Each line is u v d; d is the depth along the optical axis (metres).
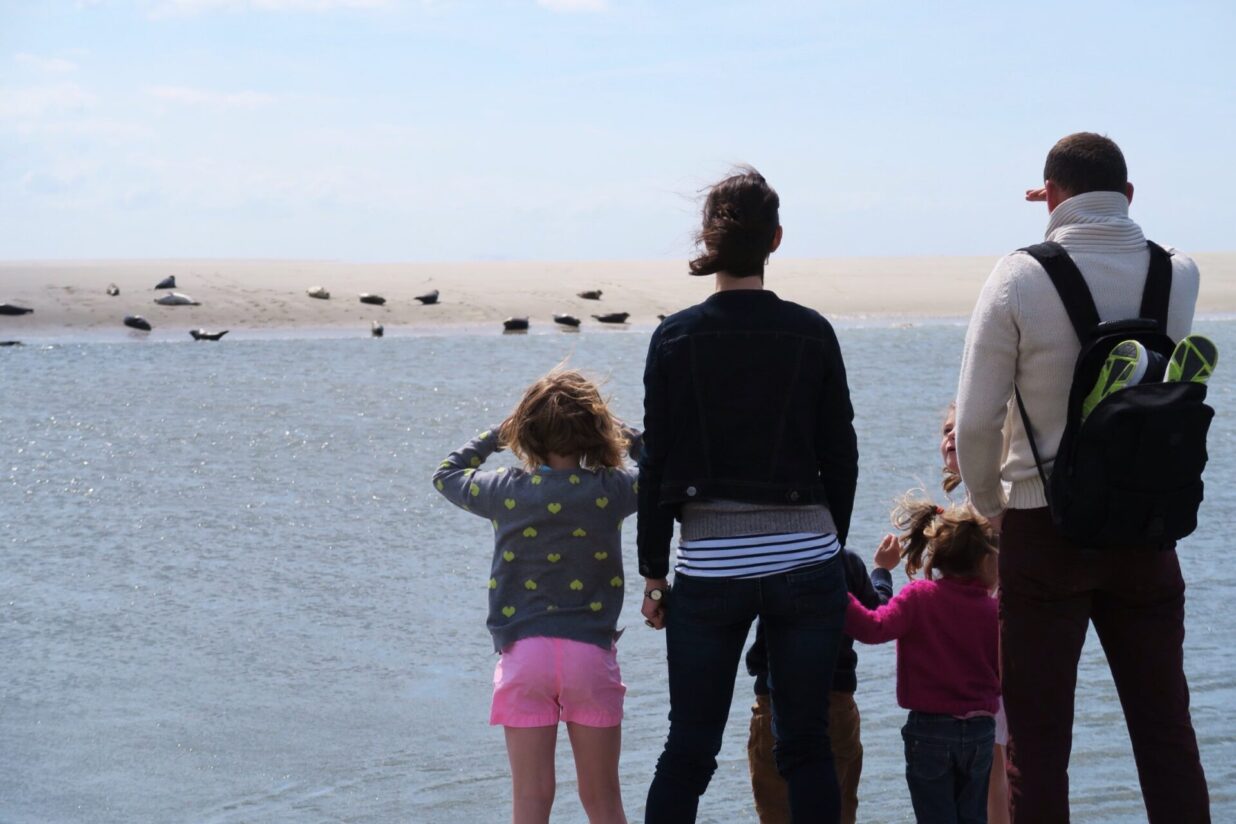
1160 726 3.64
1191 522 3.44
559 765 5.79
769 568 3.52
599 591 4.12
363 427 16.81
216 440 15.71
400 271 43.38
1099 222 3.64
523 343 29.02
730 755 5.87
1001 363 3.61
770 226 3.63
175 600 8.60
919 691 4.32
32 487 12.72
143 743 6.03
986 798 4.43
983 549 4.25
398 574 9.30
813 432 3.61
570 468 4.13
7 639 7.70
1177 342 3.62
